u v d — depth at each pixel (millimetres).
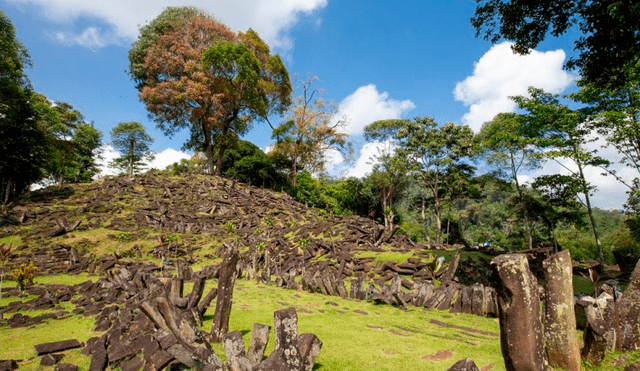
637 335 4379
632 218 21875
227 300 5992
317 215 29906
